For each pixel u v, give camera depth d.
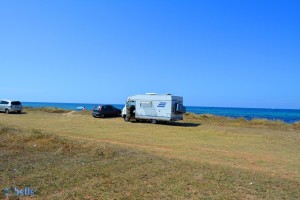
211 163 11.28
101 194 6.95
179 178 8.37
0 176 8.09
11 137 13.80
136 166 9.64
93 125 26.52
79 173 8.58
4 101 40.16
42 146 12.52
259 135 21.89
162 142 17.50
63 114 40.09
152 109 29.61
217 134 21.98
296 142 19.16
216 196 7.06
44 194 6.88
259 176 9.13
